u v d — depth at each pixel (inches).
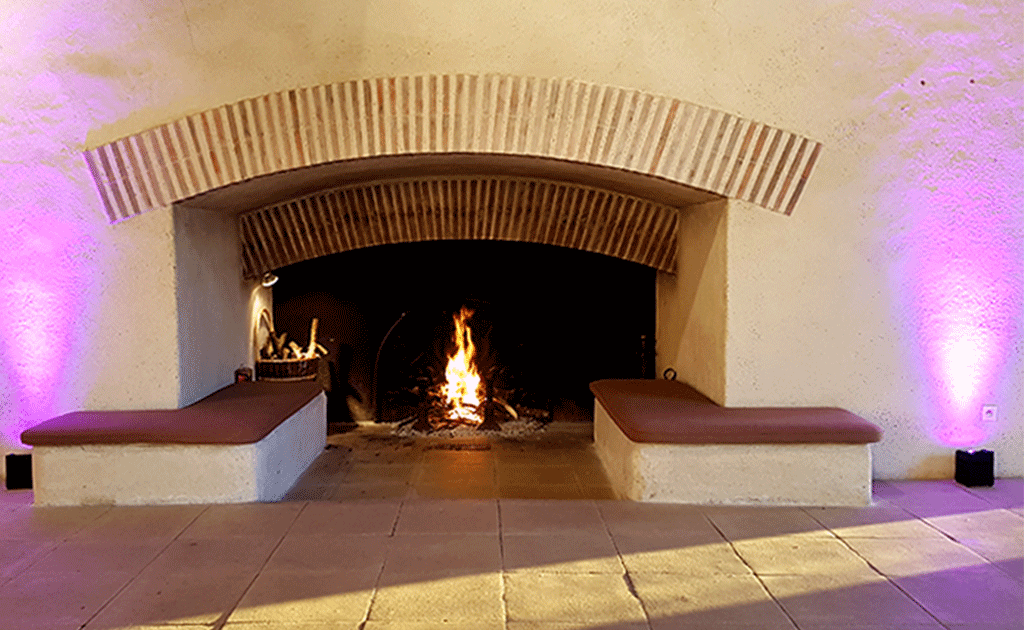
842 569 150.2
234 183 198.7
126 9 192.4
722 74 194.7
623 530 169.6
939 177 199.8
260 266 259.4
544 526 172.1
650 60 193.9
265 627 127.6
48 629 127.0
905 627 127.8
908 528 171.6
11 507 184.7
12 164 197.2
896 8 193.9
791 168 197.9
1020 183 200.7
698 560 154.1
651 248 253.8
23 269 199.8
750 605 135.5
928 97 197.2
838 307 202.2
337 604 135.6
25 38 193.3
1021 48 196.2
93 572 148.6
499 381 289.1
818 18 193.8
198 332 217.0
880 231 200.5
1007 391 206.8
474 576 146.8
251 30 192.5
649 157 197.3
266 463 197.2
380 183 256.2
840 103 196.5
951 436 207.6
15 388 202.7
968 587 142.6
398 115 195.3
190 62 193.9
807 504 186.9
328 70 193.6
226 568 150.3
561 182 251.9
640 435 184.5
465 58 193.6
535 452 254.7
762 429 183.8
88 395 202.4
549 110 195.8
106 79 194.7
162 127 195.6
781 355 202.5
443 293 285.7
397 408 290.0
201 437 183.8
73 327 200.7
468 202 259.1
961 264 202.4
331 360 288.7
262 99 194.2
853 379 204.4
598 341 287.6
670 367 260.8
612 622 129.6
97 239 199.0
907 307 202.7
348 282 286.2
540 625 128.6
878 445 207.3
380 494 211.9
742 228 199.5
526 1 192.1
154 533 167.8
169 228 199.2
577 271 285.1
